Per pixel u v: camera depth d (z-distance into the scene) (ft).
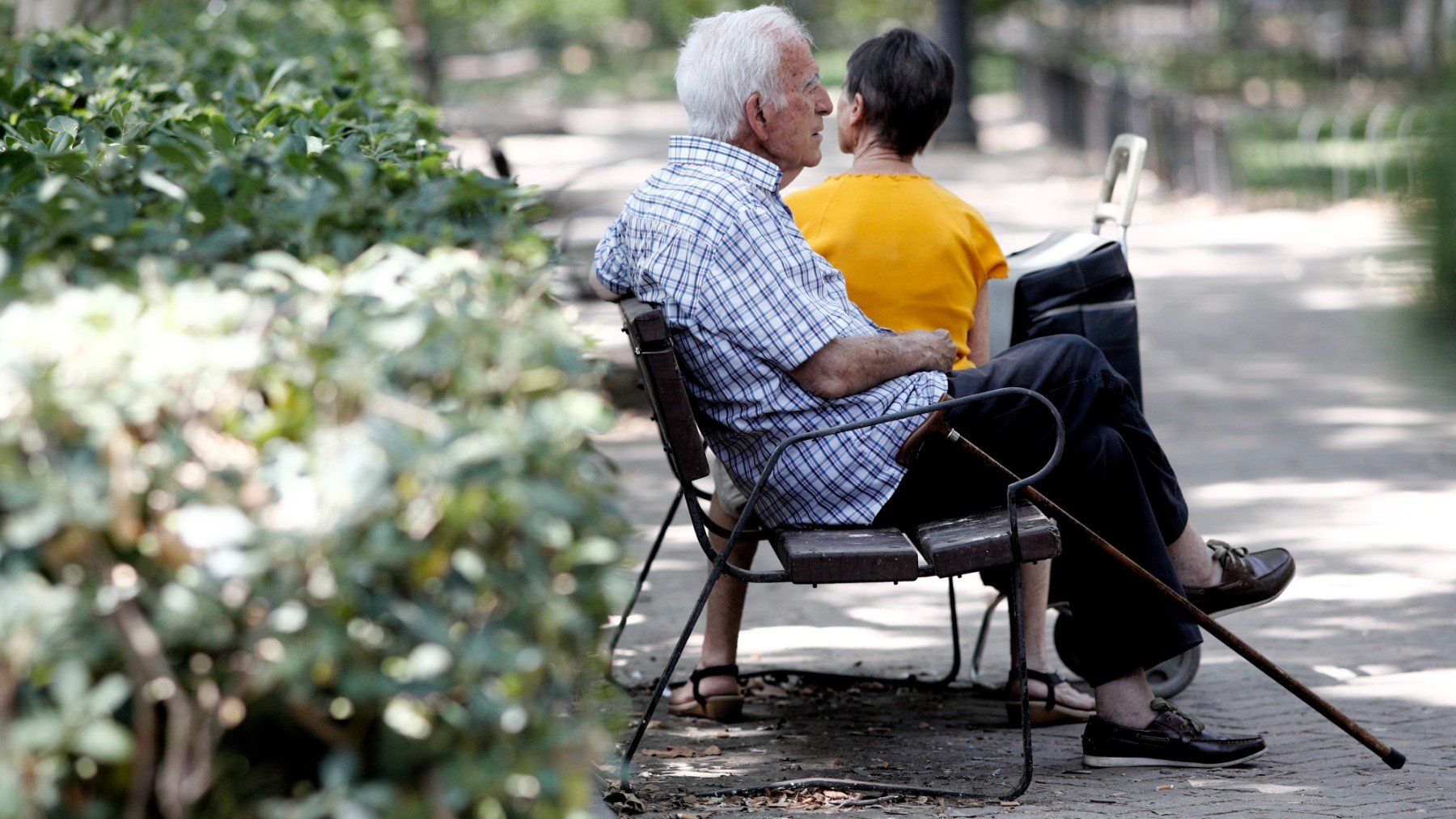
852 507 23.82
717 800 22.25
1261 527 42.14
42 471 10.72
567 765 11.63
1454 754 24.77
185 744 10.82
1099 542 23.20
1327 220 101.76
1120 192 31.01
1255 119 111.04
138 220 15.85
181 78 31.58
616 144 149.38
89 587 10.72
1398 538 40.57
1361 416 56.18
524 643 11.55
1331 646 31.65
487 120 132.67
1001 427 23.88
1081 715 27.12
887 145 26.96
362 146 21.89
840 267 26.32
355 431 11.24
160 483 11.00
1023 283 28.68
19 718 10.57
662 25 304.09
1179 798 22.36
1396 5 202.69
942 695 29.25
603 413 11.93
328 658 10.62
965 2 149.48
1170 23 245.45
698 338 23.40
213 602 10.68
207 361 11.30
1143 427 25.20
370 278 12.88
